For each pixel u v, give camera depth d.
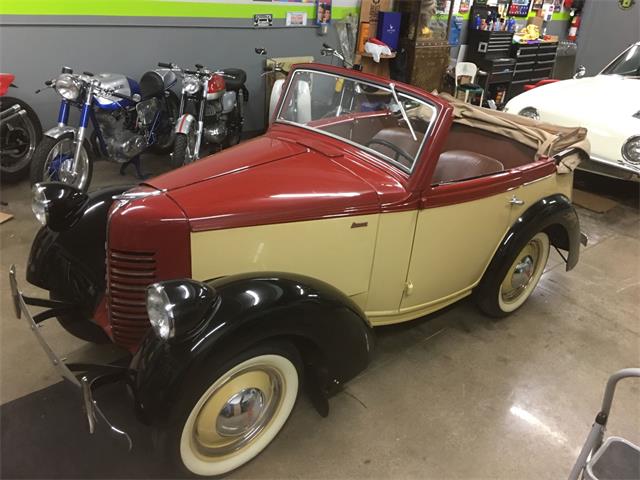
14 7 3.89
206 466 1.75
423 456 2.00
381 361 2.51
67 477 1.77
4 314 2.56
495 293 2.77
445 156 2.67
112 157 4.13
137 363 1.55
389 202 2.05
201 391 1.52
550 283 3.44
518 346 2.74
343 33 5.84
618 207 4.86
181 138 4.09
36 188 2.11
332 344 1.81
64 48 4.22
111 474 1.79
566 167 2.83
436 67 6.37
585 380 2.53
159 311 1.46
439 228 2.27
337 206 1.96
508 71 7.48
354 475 1.89
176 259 1.78
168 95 4.72
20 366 2.24
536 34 7.84
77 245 2.12
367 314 2.32
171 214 1.73
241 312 1.54
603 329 2.97
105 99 3.82
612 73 5.62
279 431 1.95
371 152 2.23
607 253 3.95
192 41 4.84
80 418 2.00
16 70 4.09
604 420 1.56
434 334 2.77
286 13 5.33
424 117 2.09
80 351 2.35
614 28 8.59
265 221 1.85
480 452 2.05
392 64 6.32
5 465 1.79
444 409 2.25
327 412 2.03
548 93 5.11
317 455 1.96
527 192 2.65
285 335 1.71
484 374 2.50
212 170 2.02
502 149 3.03
